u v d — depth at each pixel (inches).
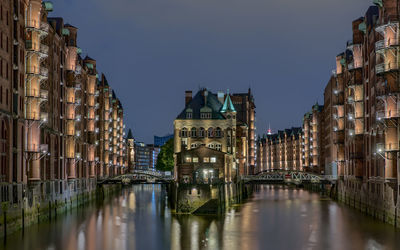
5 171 2210.9
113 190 6023.6
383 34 2620.6
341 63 4165.8
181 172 3585.1
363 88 3380.9
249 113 6466.5
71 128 3570.4
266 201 4345.5
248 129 6284.5
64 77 3484.3
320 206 3811.5
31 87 2610.7
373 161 2999.5
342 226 2684.5
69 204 3501.5
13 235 2261.3
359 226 2650.1
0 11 2177.7
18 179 2368.4
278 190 6392.7
